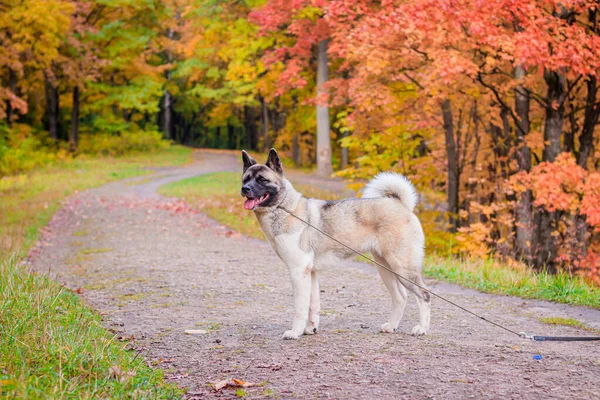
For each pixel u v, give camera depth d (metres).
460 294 9.18
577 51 11.52
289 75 28.89
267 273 10.96
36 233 16.47
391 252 6.58
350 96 15.49
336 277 10.60
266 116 54.50
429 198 17.66
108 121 50.97
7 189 28.11
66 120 53.62
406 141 17.77
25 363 4.67
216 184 30.62
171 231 17.14
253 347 6.06
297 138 46.75
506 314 7.77
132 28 48.53
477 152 17.47
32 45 35.66
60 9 35.12
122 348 5.79
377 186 6.82
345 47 14.94
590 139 14.25
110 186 30.84
